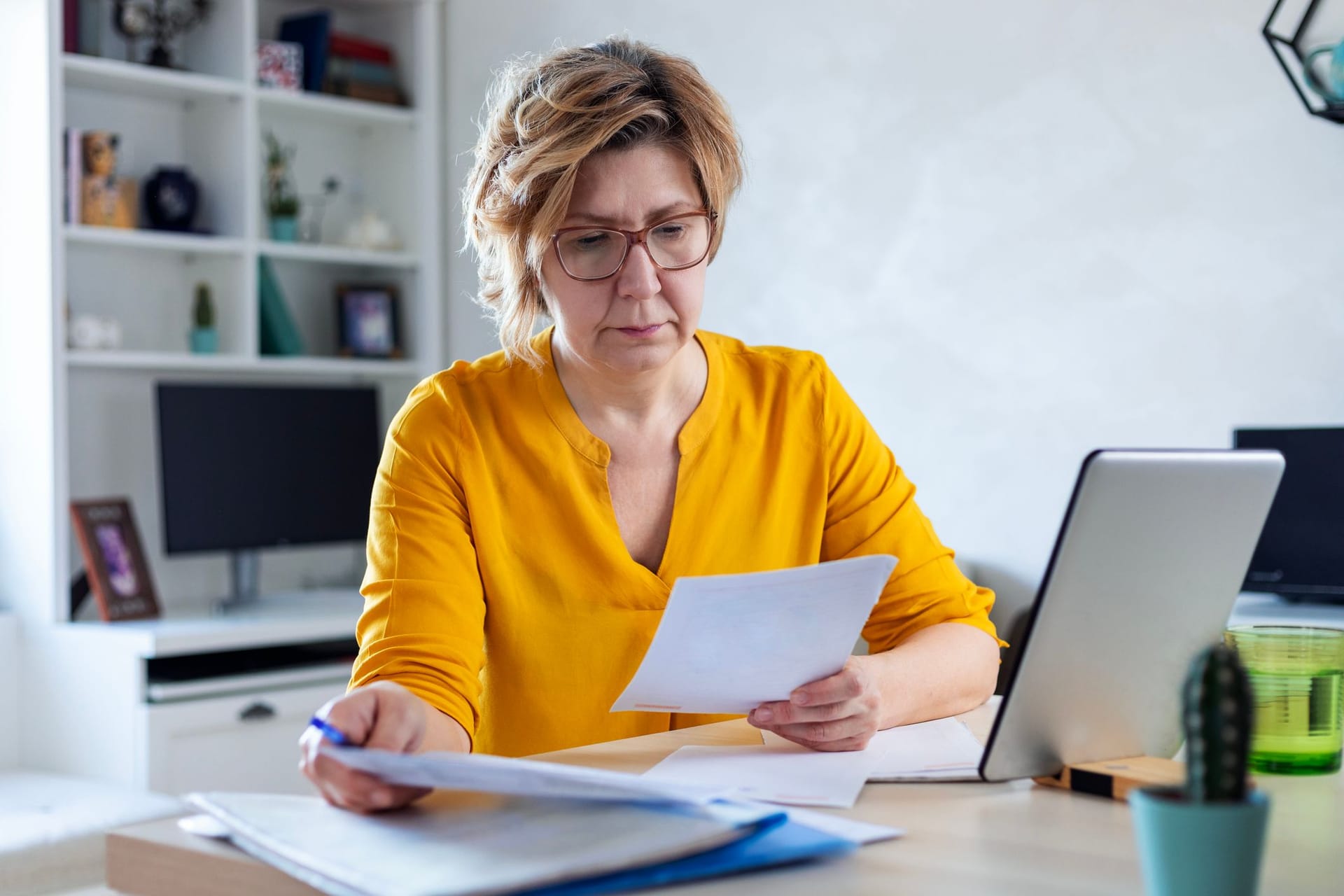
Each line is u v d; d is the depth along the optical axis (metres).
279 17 3.95
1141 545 0.94
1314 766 1.04
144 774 2.90
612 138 1.21
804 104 3.35
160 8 3.50
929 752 1.07
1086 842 0.82
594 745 1.11
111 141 3.32
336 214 4.08
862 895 0.71
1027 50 2.99
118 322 3.56
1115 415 2.87
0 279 3.29
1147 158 2.83
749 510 1.41
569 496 1.33
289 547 3.58
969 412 3.09
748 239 3.46
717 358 1.44
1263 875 0.76
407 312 4.07
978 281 3.07
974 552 3.08
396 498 1.28
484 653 1.31
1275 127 2.66
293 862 0.75
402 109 3.97
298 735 3.16
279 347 3.69
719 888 0.72
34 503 3.20
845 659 1.04
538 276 1.28
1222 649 0.65
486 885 0.68
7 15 3.23
